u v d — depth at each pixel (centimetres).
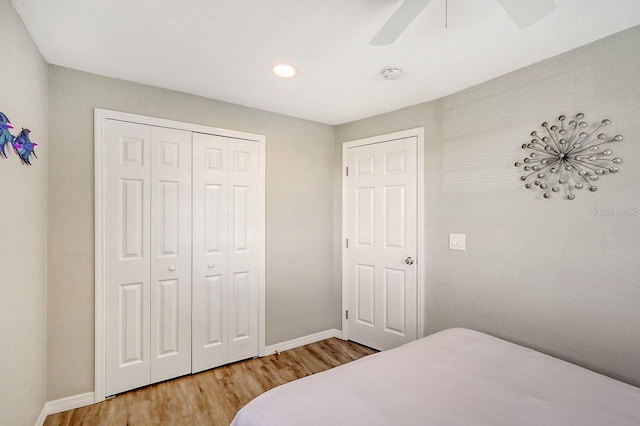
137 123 222
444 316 246
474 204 227
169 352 234
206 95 247
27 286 159
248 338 273
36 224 173
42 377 184
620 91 163
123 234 216
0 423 130
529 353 156
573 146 179
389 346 284
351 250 316
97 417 191
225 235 260
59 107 196
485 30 160
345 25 157
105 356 209
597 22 154
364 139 304
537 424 103
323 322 324
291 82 223
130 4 140
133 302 219
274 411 109
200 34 164
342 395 117
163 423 187
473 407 111
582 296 176
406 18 116
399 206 277
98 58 188
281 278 294
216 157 256
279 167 293
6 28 132
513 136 206
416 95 247
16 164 144
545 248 191
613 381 131
